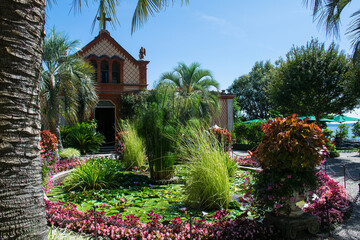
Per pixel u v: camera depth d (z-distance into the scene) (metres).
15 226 1.79
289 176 3.02
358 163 10.36
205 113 15.11
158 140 6.37
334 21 6.01
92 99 12.42
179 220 3.29
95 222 2.88
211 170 4.26
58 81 10.98
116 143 10.24
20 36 1.82
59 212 3.64
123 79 17.59
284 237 3.11
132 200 4.80
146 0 4.59
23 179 1.84
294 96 14.56
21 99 1.82
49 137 7.16
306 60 14.52
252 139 17.08
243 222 3.23
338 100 13.91
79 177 5.74
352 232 3.31
